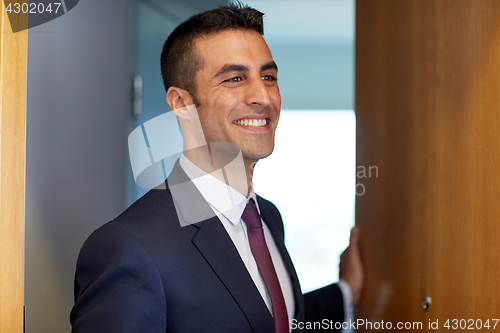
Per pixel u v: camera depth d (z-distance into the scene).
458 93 0.98
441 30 1.05
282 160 1.62
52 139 1.27
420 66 1.15
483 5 0.88
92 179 1.38
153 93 1.59
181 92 0.90
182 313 0.75
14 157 0.78
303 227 1.61
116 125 1.48
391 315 1.28
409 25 1.20
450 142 1.02
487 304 0.87
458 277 0.99
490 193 0.86
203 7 1.63
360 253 1.42
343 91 1.74
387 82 1.32
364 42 1.46
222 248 0.81
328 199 1.61
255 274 0.87
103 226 0.77
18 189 0.79
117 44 1.50
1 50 0.75
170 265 0.75
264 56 0.88
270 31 1.74
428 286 1.12
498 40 0.83
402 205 1.24
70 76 1.33
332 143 1.64
